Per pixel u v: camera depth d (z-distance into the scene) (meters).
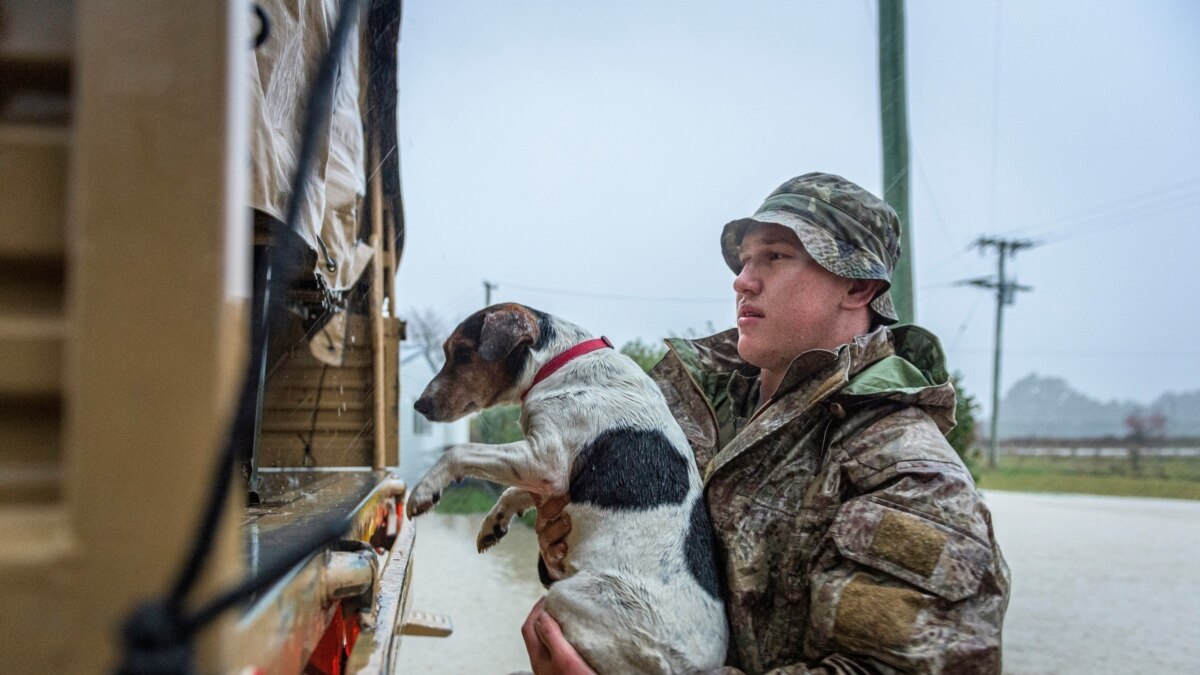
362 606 1.82
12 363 0.71
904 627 1.67
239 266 0.79
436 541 11.94
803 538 1.98
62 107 0.75
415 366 18.23
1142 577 10.34
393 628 1.91
